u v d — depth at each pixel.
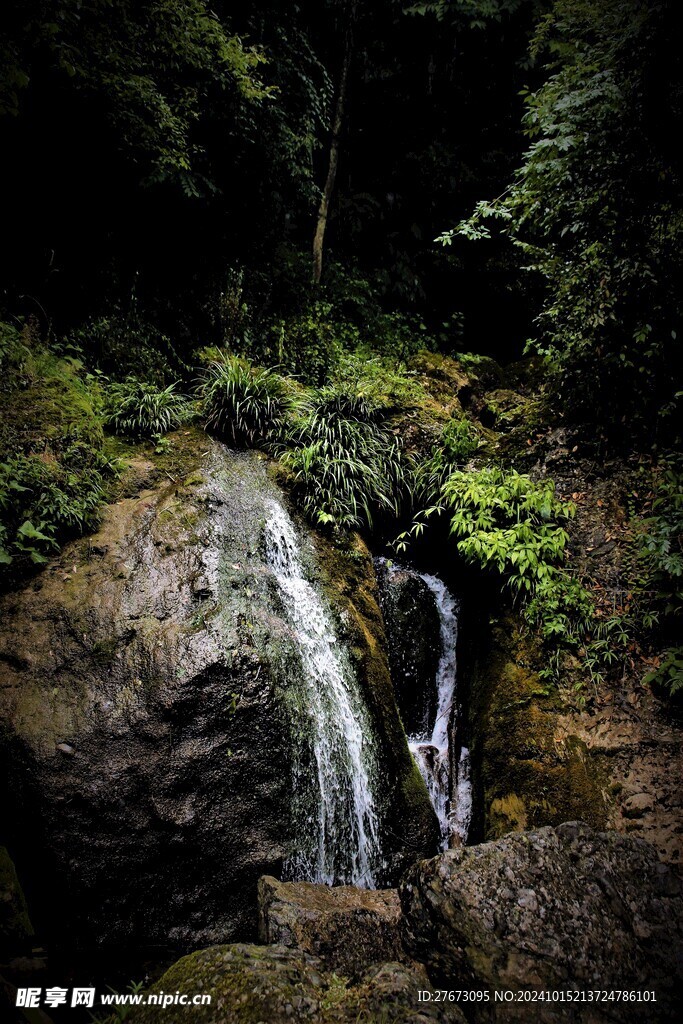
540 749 4.05
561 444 5.97
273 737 3.78
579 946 2.47
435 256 11.80
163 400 5.84
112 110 6.15
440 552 5.96
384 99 11.45
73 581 3.98
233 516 4.93
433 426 6.53
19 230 6.56
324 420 6.09
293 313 9.23
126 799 3.26
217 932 3.32
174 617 3.90
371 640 4.84
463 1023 2.30
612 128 4.83
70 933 3.12
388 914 3.09
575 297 5.79
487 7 9.80
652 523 4.73
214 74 6.59
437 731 5.34
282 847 3.62
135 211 7.78
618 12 4.59
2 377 5.00
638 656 4.20
